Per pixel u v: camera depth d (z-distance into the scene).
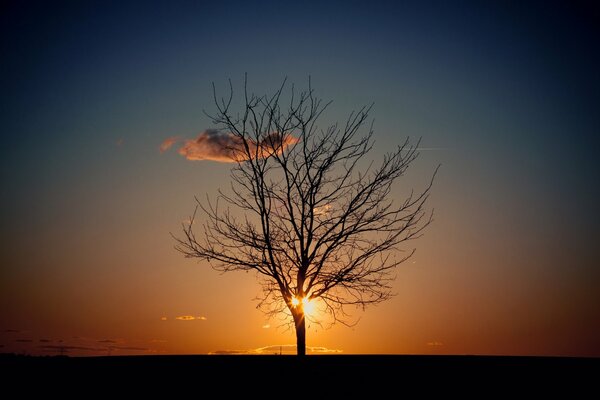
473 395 14.47
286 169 18.88
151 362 18.14
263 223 18.61
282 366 17.28
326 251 18.34
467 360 18.44
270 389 15.05
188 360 18.47
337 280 18.39
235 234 18.97
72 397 14.44
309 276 18.47
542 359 18.62
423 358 18.67
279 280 18.17
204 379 15.99
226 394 14.67
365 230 18.72
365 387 15.17
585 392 14.64
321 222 18.77
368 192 18.86
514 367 17.31
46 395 14.60
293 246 18.52
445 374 16.31
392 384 15.44
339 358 18.59
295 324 18.08
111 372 16.84
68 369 17.22
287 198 18.75
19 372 16.86
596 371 16.73
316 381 15.67
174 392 14.84
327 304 18.77
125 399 14.27
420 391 14.80
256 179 18.81
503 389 14.96
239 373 16.50
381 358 18.69
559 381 15.57
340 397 14.34
